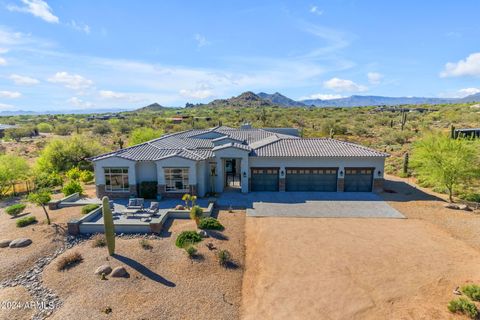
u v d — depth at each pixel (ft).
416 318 38.86
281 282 47.52
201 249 56.18
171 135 126.21
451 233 63.87
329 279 47.88
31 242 59.98
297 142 104.47
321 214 75.97
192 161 86.89
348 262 52.70
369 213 76.54
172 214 73.46
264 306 42.29
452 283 45.75
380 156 91.56
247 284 47.39
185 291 45.01
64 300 42.91
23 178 109.19
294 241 61.16
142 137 156.66
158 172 88.17
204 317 40.01
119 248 56.95
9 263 52.06
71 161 132.98
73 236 63.36
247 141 119.44
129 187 89.35
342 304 42.09
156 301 42.65
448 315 39.01
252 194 93.30
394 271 49.52
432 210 78.23
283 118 335.26
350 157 92.53
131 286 45.70
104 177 89.35
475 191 92.99
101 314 39.96
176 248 56.80
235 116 402.72
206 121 339.77
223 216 74.23
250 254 56.29
